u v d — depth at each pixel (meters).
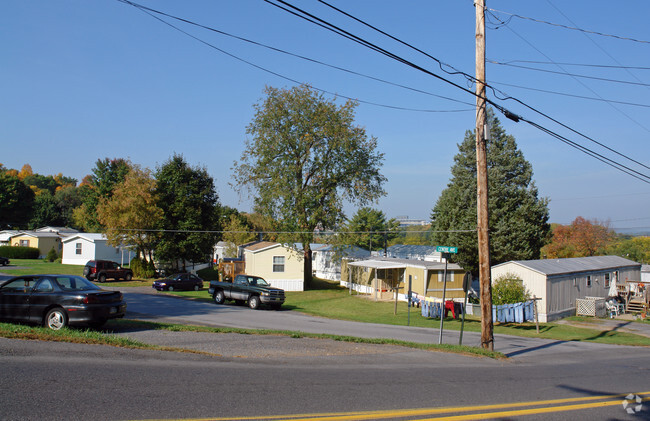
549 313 28.34
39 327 12.32
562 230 58.88
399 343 14.53
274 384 7.95
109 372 7.97
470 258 40.38
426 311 28.12
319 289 44.94
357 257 47.66
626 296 33.25
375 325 23.36
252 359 10.43
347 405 6.92
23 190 87.50
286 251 43.53
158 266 51.09
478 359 12.91
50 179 128.62
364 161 45.31
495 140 41.53
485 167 14.72
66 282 13.40
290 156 42.91
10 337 10.04
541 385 9.48
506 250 38.12
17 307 12.98
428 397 7.74
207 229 50.72
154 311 23.06
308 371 9.35
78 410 5.90
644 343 20.41
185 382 7.67
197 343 12.25
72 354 9.14
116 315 13.50
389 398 7.50
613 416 7.21
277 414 6.27
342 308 32.75
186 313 22.94
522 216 38.88
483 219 14.77
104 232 45.47
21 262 54.91
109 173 69.94
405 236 108.50
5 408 5.79
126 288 38.16
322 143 43.34
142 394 6.79
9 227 84.62
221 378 8.14
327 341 14.04
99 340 10.53
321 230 45.22
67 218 96.31
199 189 51.00
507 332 23.16
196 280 39.78
